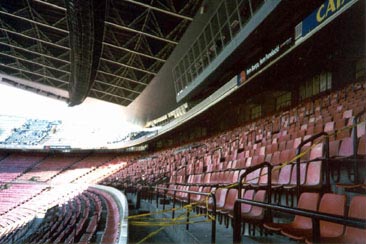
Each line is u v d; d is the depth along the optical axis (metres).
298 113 17.48
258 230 6.07
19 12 39.16
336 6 13.11
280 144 9.97
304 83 23.52
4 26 42.91
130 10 33.81
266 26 18.52
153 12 32.34
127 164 47.19
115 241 8.00
